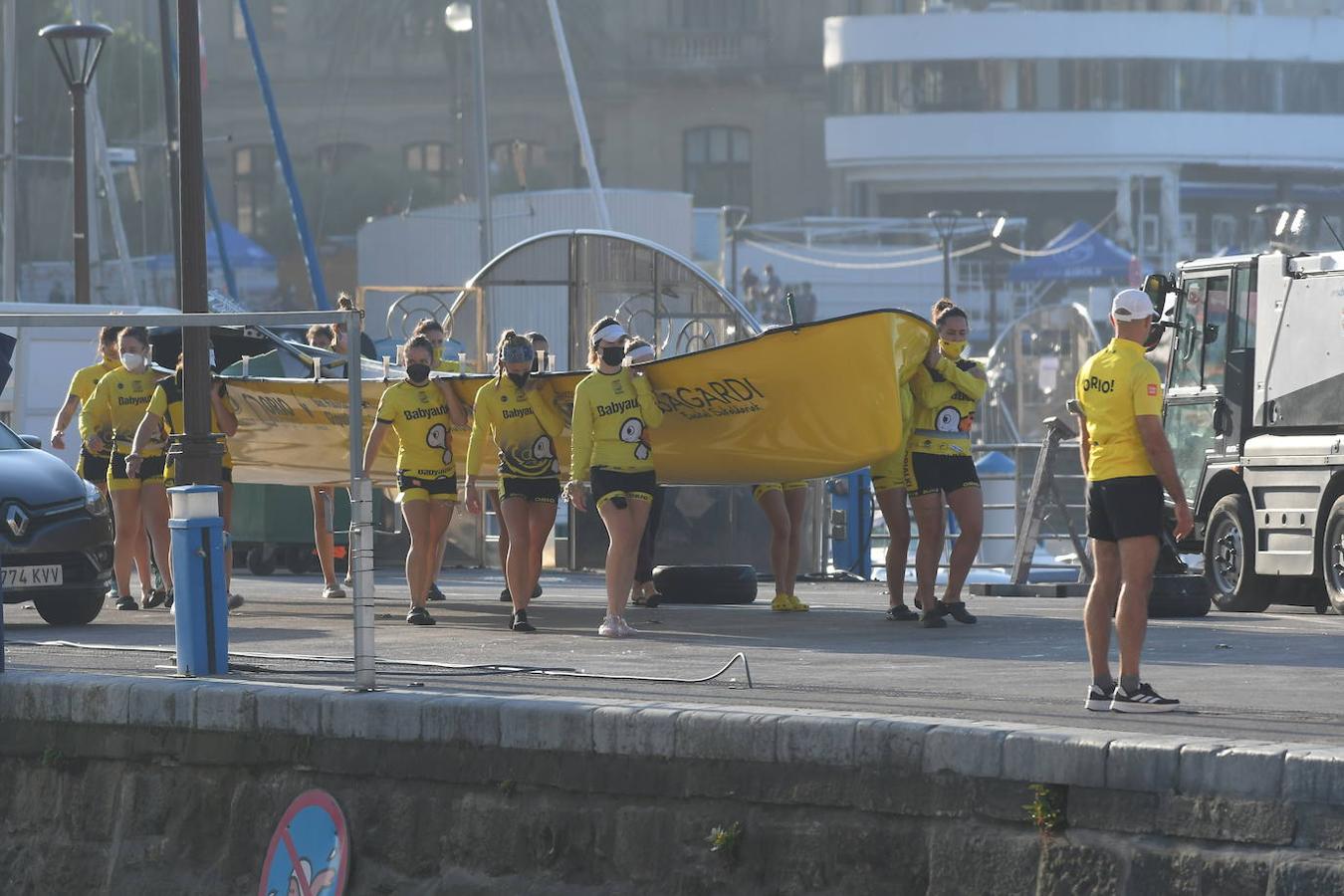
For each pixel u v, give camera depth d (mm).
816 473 44812
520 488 43719
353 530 28500
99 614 49250
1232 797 20891
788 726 23875
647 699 27844
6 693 31031
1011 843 22250
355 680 28594
